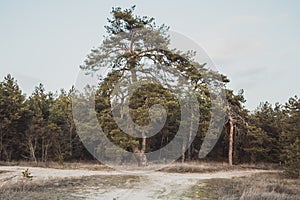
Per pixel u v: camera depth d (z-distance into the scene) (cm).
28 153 2036
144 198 729
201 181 1058
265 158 2283
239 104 2191
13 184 805
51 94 2419
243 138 2239
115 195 745
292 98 1753
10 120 1920
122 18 1475
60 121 2191
